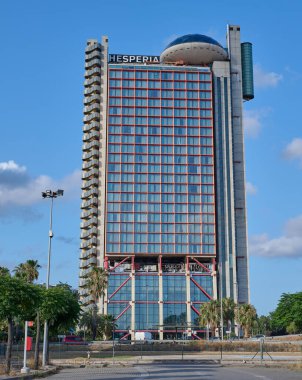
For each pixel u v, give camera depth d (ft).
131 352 317.22
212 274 593.83
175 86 640.58
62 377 139.54
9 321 148.77
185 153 623.77
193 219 607.37
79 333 500.74
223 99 652.07
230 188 627.05
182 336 570.87
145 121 629.10
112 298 578.66
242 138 654.94
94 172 621.31
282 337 358.02
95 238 604.49
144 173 615.98
